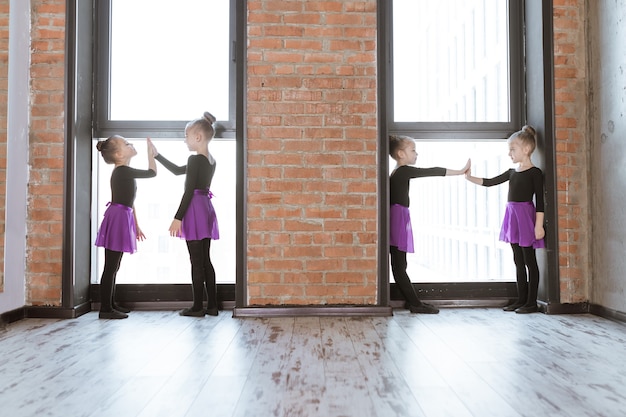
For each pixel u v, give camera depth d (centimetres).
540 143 307
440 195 411
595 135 296
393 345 220
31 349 214
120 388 163
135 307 308
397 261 301
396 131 321
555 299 297
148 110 318
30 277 289
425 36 328
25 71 290
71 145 291
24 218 288
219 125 312
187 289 309
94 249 317
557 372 180
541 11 305
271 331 249
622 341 227
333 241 294
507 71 328
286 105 296
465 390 160
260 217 293
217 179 310
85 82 306
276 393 158
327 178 295
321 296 293
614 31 277
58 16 295
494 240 359
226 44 318
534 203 303
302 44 297
